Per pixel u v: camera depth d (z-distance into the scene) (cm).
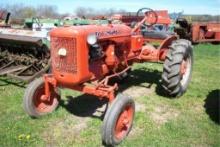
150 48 621
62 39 429
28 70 706
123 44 538
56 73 449
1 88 643
